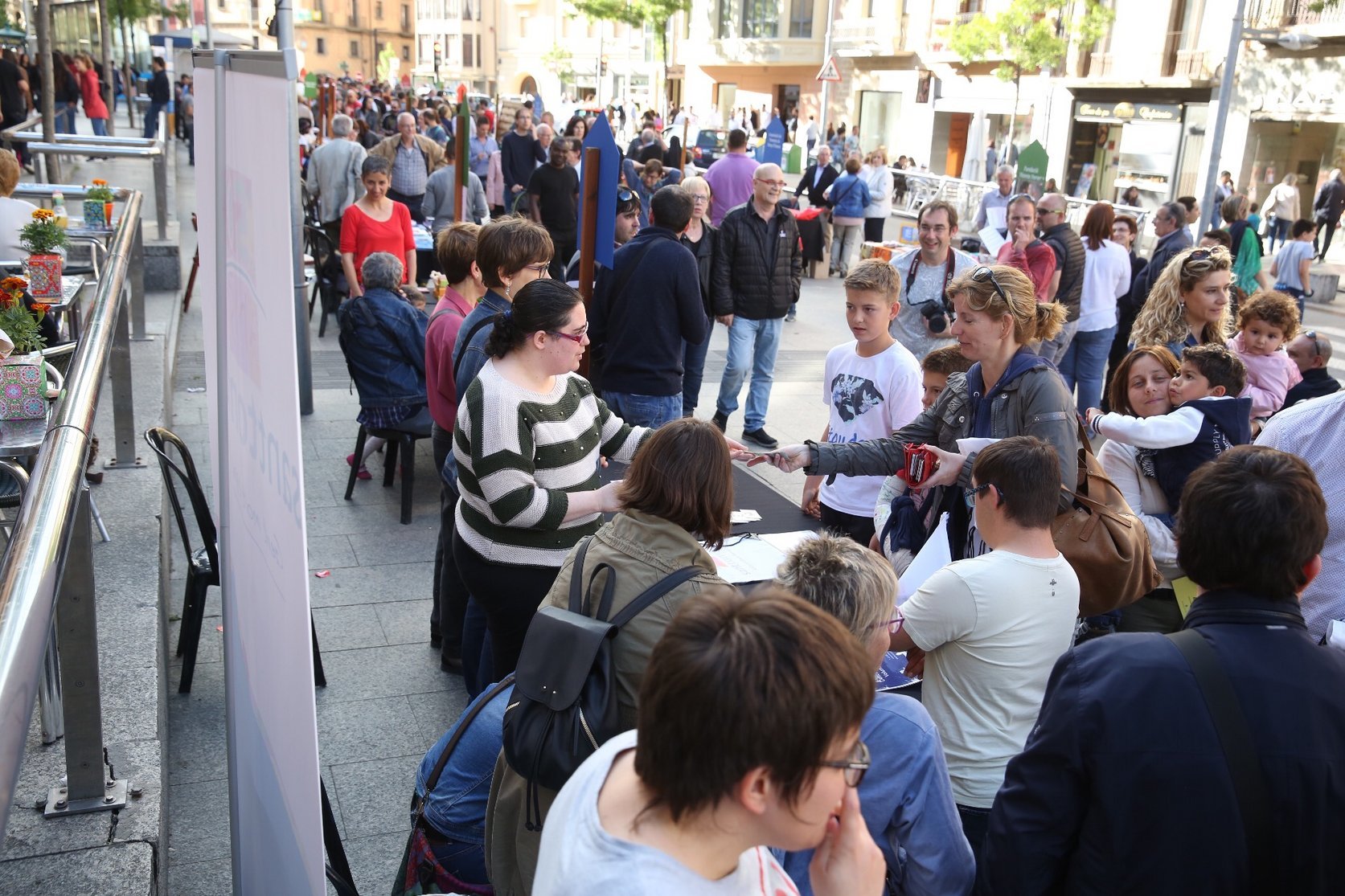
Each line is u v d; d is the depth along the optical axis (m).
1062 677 1.80
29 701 1.13
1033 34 25.16
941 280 5.89
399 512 5.44
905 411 3.97
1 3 19.73
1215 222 16.09
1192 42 24.25
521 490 2.84
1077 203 18.69
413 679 3.94
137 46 34.53
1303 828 1.63
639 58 55.84
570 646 1.91
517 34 75.25
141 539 4.05
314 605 4.45
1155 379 3.75
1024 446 2.44
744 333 6.79
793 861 1.93
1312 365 4.92
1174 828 1.66
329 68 88.19
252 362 1.75
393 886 2.74
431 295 8.70
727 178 11.34
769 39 40.91
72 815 2.53
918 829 1.94
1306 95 21.41
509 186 12.96
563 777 1.86
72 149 8.74
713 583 2.00
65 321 5.65
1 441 3.25
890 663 2.91
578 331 2.88
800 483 6.29
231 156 1.83
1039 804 1.78
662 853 1.10
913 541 3.34
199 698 3.70
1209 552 1.76
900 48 34.31
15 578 1.28
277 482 1.61
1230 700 1.66
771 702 1.04
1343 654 1.75
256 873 2.14
